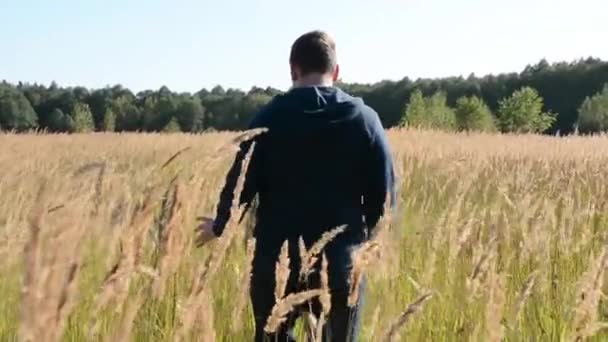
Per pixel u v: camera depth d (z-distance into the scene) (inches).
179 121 3371.1
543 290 167.3
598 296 107.4
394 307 139.4
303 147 130.0
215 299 135.9
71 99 3159.5
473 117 2191.2
